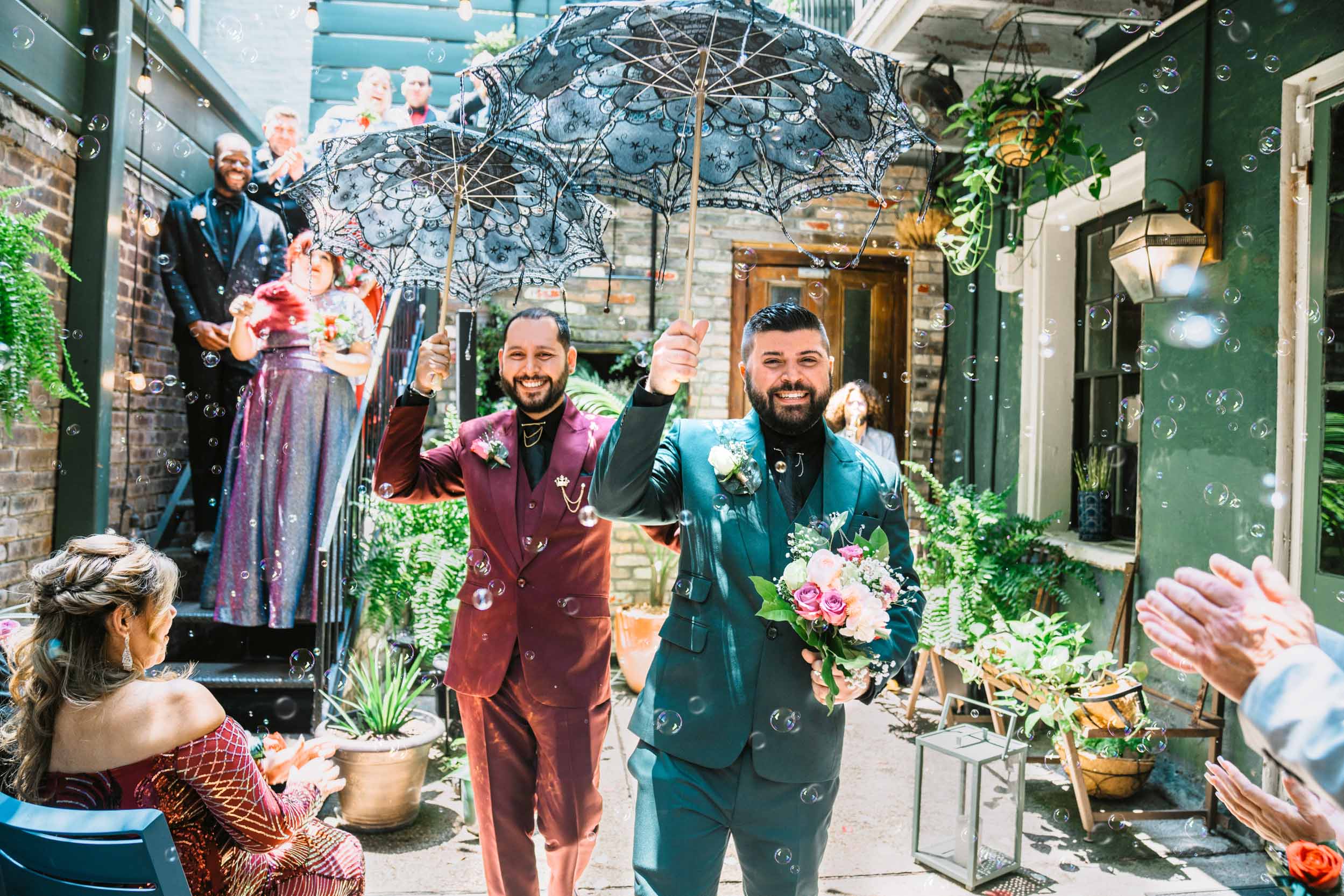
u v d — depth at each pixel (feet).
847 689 5.24
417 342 16.67
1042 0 12.12
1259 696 2.81
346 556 12.41
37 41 10.79
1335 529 9.85
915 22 12.97
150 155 14.49
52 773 5.14
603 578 7.76
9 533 10.68
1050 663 10.52
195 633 12.30
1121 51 13.34
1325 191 10.00
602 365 19.53
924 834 10.52
